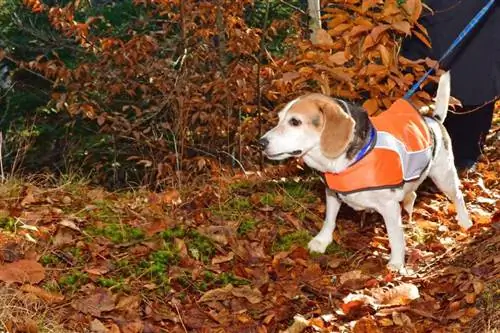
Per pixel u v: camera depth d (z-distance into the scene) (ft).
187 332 7.75
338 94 10.05
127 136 12.78
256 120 11.98
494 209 10.28
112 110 13.38
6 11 16.20
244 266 8.64
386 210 8.61
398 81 9.61
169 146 12.62
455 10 10.33
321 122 8.42
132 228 8.83
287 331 7.74
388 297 8.19
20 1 14.74
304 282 8.48
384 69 9.66
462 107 10.88
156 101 12.50
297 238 9.22
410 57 10.71
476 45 10.41
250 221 9.41
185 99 11.87
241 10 12.18
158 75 12.30
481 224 9.61
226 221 9.35
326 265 8.86
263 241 9.08
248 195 10.12
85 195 9.73
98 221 8.89
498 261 8.36
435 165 9.34
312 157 8.57
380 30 9.37
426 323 7.84
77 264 8.21
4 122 15.71
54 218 8.84
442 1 10.34
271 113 11.73
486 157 12.10
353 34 9.56
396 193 8.57
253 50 11.98
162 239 8.66
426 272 8.75
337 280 8.62
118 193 10.21
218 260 8.61
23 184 9.66
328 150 8.38
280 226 9.43
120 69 12.29
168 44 12.32
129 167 13.34
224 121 11.98
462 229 9.68
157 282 8.20
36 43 14.75
